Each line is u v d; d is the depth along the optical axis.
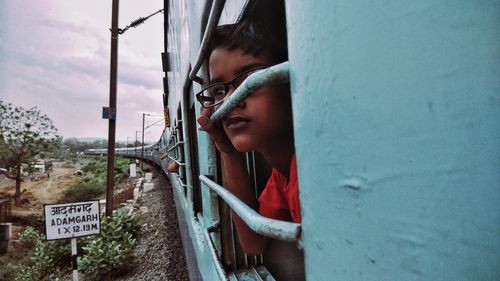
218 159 1.69
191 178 2.93
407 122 0.33
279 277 1.53
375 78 0.36
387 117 0.35
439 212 0.30
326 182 0.46
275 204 1.19
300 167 0.54
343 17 0.40
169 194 16.36
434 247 0.31
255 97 0.78
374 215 0.37
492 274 0.27
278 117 0.81
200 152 2.08
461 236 0.29
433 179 0.31
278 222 0.57
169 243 8.34
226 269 1.58
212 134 1.15
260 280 1.43
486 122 0.27
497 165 0.26
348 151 0.41
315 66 0.47
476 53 0.27
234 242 1.60
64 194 25.64
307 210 0.52
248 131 0.81
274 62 0.91
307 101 0.49
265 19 0.92
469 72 0.28
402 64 0.33
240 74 0.90
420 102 0.31
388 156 0.35
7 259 10.34
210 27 0.85
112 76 10.52
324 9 0.44
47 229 5.11
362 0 0.37
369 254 0.38
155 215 11.94
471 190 0.28
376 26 0.36
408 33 0.32
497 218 0.26
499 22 0.26
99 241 7.44
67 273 7.78
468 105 0.28
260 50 0.89
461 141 0.28
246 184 1.27
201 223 2.66
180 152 4.03
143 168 38.50
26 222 17.16
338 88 0.42
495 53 0.26
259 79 0.56
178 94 3.63
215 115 0.91
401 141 0.33
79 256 8.38
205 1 1.20
